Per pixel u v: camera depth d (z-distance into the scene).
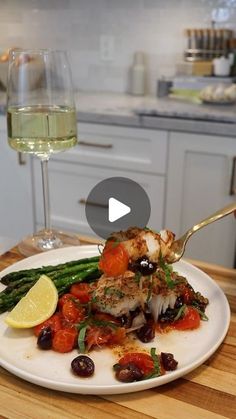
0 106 1.10
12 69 0.57
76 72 1.37
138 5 1.25
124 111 1.04
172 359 0.36
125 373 0.34
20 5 1.35
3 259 0.55
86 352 0.38
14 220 1.21
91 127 1.05
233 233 1.01
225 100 1.06
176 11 1.23
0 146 1.14
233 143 0.94
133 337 0.40
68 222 1.16
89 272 0.46
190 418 0.32
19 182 1.16
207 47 1.19
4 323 0.41
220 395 0.34
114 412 0.32
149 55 1.29
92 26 1.31
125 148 1.04
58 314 0.41
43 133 0.57
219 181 0.98
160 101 1.17
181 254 0.44
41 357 0.37
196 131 0.96
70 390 0.33
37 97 0.58
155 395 0.34
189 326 0.41
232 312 0.44
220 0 1.18
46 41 1.37
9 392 0.34
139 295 0.40
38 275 0.46
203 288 0.47
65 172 1.11
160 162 1.02
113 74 1.33
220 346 0.39
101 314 0.41
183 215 1.04
